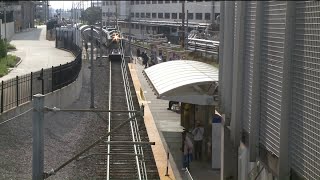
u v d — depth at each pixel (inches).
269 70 324.8
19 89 780.6
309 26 274.2
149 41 2439.7
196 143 685.3
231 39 390.6
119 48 2135.8
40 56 1679.4
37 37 2743.6
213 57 1504.7
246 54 370.0
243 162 483.5
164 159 682.8
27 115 737.6
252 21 356.5
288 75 294.4
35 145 356.5
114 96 1216.8
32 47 2092.8
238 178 496.4
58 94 909.2
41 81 849.5
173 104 1080.2
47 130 732.0
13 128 671.8
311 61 271.9
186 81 662.5
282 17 301.0
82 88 1264.8
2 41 1409.9
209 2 2363.4
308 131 275.9
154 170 650.2
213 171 635.5
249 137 355.3
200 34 2033.7
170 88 652.7
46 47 2129.7
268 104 327.6
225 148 489.7
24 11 3292.3
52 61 1513.3
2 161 576.4
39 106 354.6
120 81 1461.6
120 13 3698.3
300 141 287.9
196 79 666.2
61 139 732.7
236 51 371.9
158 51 1886.1
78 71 1162.6
